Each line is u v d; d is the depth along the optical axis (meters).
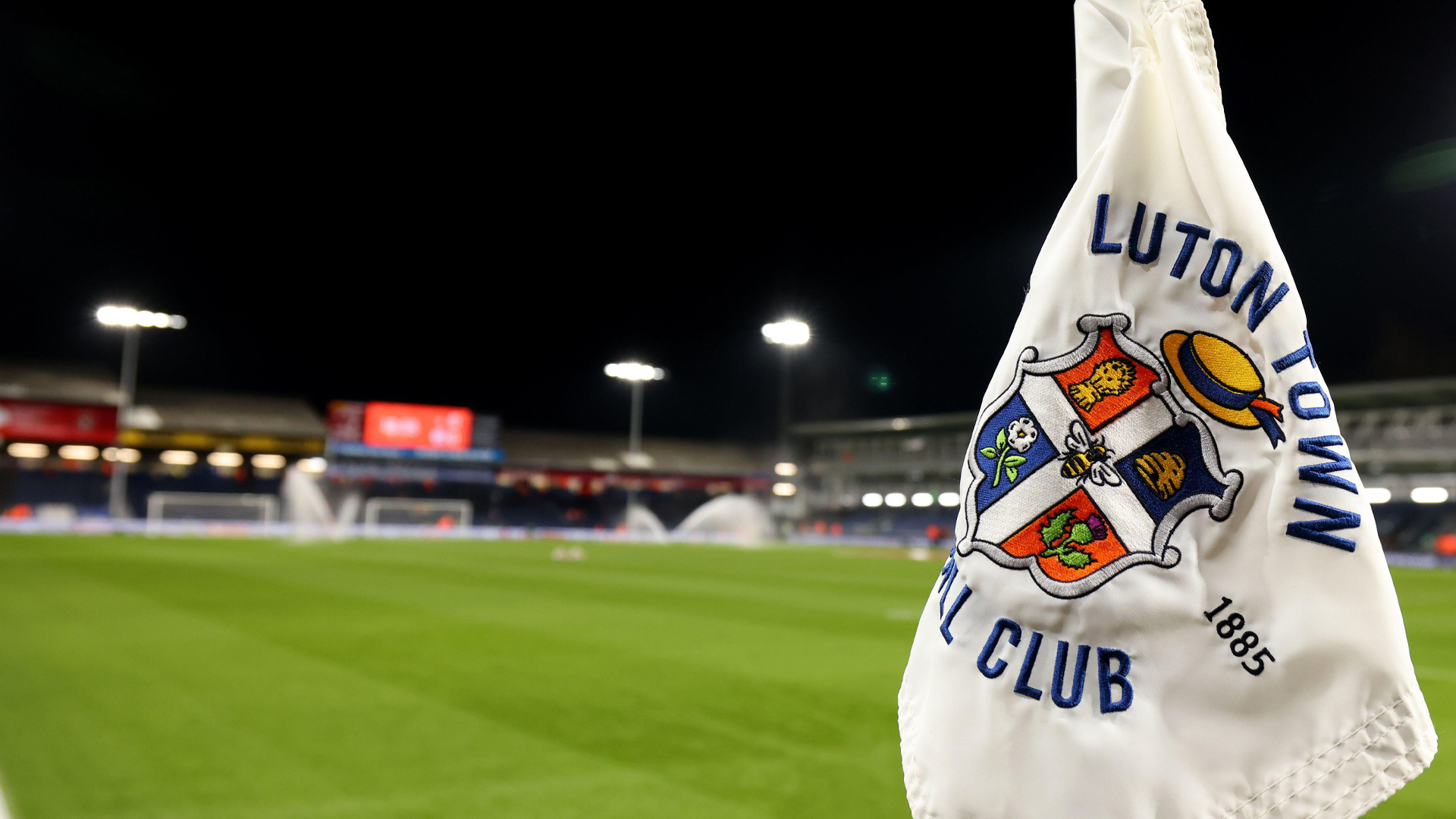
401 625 9.22
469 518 54.22
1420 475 33.88
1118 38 0.99
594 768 4.24
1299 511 0.83
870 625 9.73
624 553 26.20
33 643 7.66
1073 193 0.96
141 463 48.50
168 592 12.06
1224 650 0.83
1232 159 0.90
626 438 54.00
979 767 0.86
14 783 3.88
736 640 8.47
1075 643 0.85
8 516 37.66
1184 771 0.81
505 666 6.94
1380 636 0.81
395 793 3.82
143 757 4.31
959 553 0.91
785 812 3.65
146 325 35.22
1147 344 0.89
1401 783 0.79
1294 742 0.81
